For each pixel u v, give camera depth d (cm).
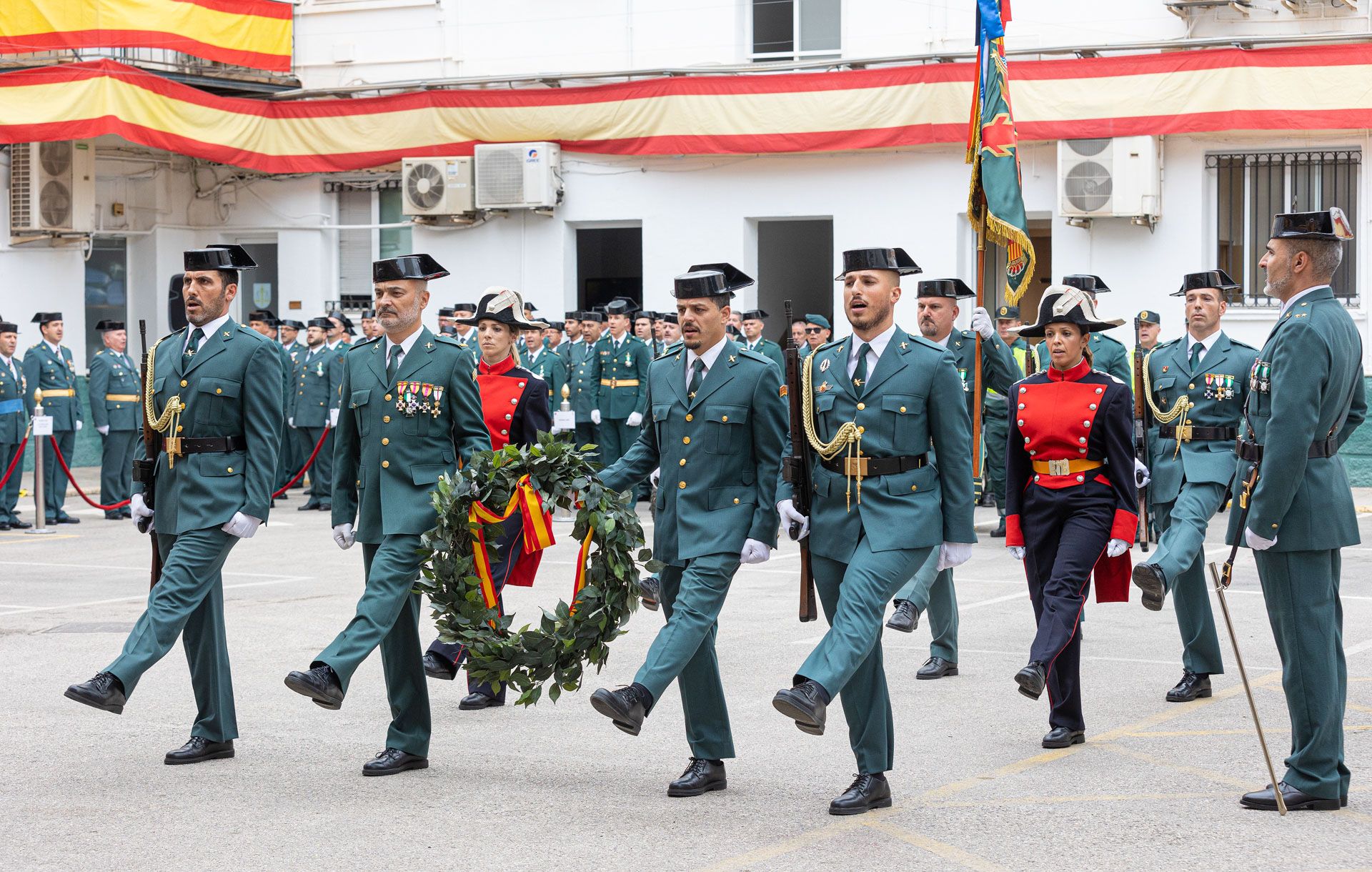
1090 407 719
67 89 1967
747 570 1311
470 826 575
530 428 878
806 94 1973
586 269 2281
